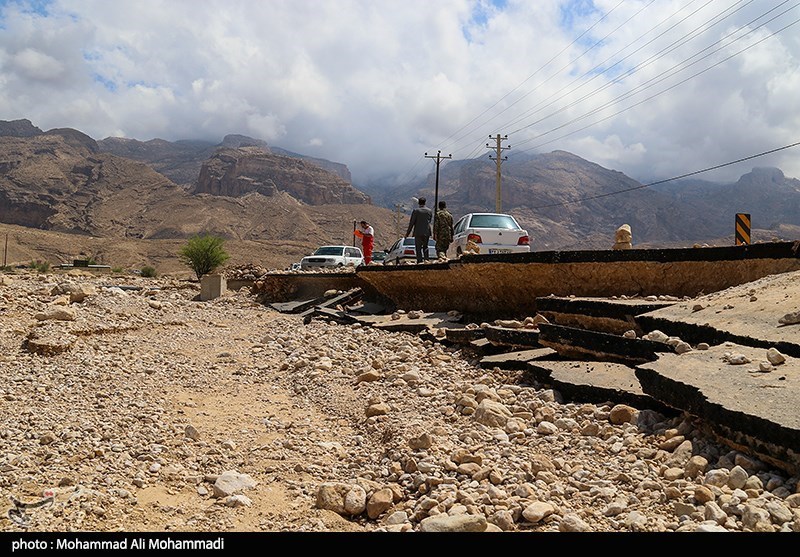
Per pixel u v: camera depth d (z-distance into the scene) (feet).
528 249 60.90
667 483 13.56
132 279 80.23
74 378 25.40
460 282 38.65
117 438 17.74
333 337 37.55
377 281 48.24
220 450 17.57
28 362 28.07
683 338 20.67
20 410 20.24
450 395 22.52
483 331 30.40
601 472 14.67
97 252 560.20
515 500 13.20
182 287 70.90
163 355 32.53
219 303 59.00
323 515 13.29
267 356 33.65
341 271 59.21
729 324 19.12
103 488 13.94
